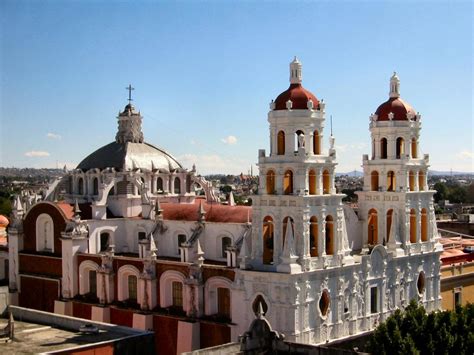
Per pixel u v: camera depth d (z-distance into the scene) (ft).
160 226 300.81
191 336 259.60
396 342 216.74
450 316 225.97
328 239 256.32
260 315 197.98
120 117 352.28
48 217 318.65
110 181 315.99
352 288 261.44
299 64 256.11
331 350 186.80
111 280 289.33
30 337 210.79
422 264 299.79
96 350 190.29
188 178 353.31
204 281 261.65
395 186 293.64
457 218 615.98
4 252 351.05
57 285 309.22
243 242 248.93
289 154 246.68
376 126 298.56
